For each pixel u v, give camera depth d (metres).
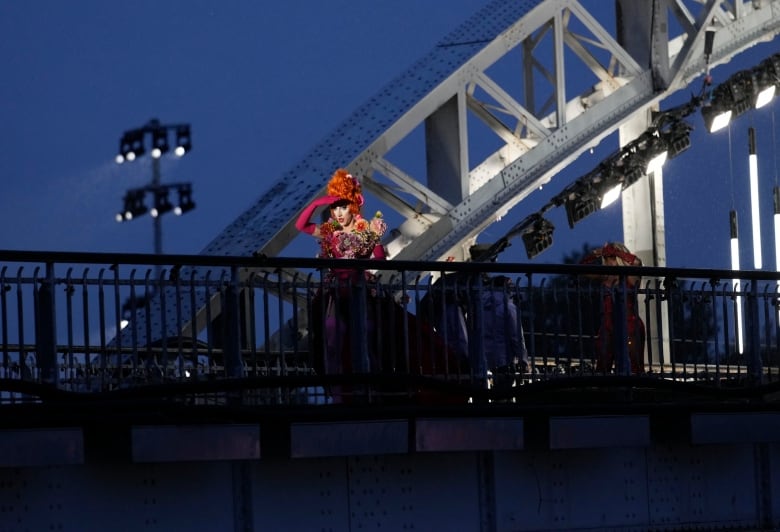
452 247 65.94
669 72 69.81
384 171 64.69
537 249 62.38
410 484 37.62
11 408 32.22
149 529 34.62
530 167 67.69
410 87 65.44
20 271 34.06
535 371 39.78
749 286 43.09
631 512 40.66
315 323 38.53
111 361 35.69
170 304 52.50
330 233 40.19
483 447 37.09
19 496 33.34
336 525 36.66
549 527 39.31
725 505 42.31
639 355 41.62
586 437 38.66
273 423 35.00
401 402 38.75
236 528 35.56
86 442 34.03
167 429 33.69
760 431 41.50
